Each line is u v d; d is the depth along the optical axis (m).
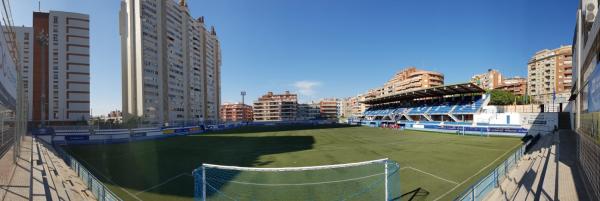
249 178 12.11
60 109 56.03
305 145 27.55
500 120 34.72
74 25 58.41
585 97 11.66
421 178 12.86
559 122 29.31
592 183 8.70
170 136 40.88
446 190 11.03
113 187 11.73
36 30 56.31
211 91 88.62
